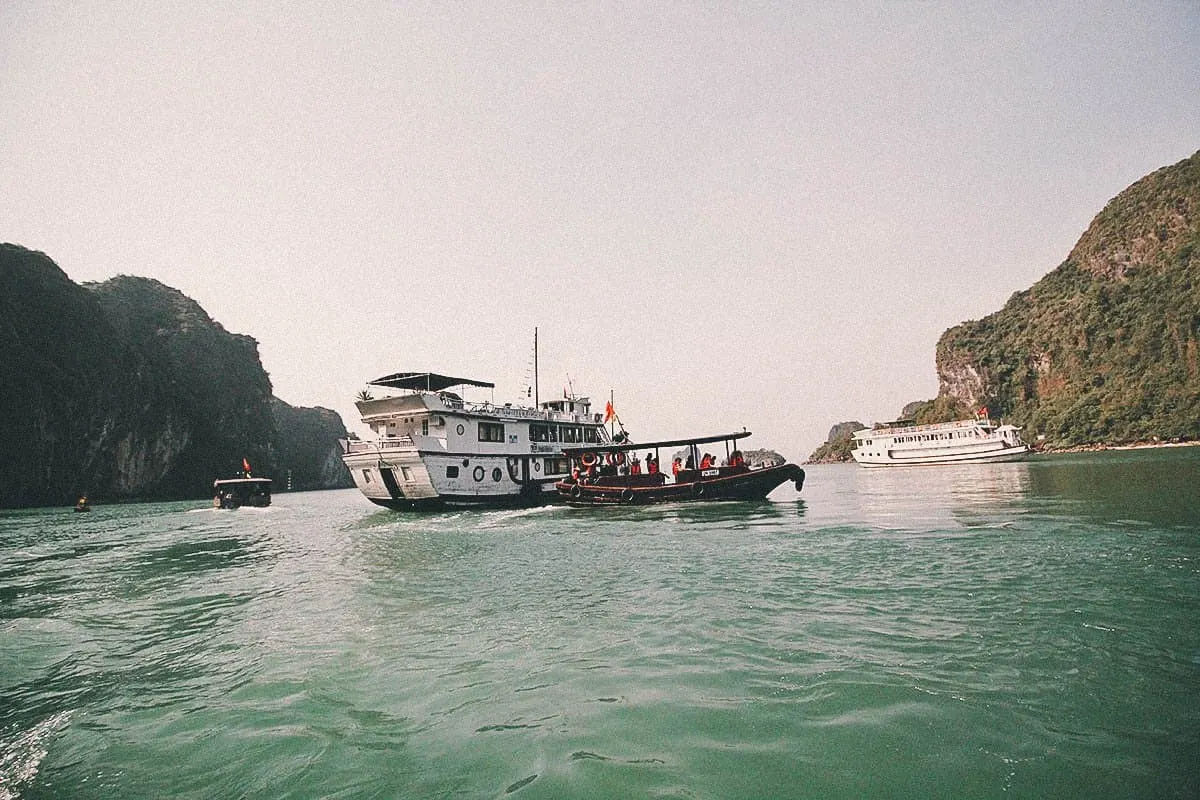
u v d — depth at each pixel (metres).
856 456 85.44
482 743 5.20
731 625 8.29
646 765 4.71
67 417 74.50
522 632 8.52
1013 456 70.62
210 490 101.06
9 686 7.30
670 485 28.67
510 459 32.03
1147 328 102.88
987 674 6.20
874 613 8.53
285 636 8.90
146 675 7.54
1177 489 23.75
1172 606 8.16
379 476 29.56
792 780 4.45
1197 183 117.06
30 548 22.23
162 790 4.77
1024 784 4.31
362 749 5.21
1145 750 4.70
